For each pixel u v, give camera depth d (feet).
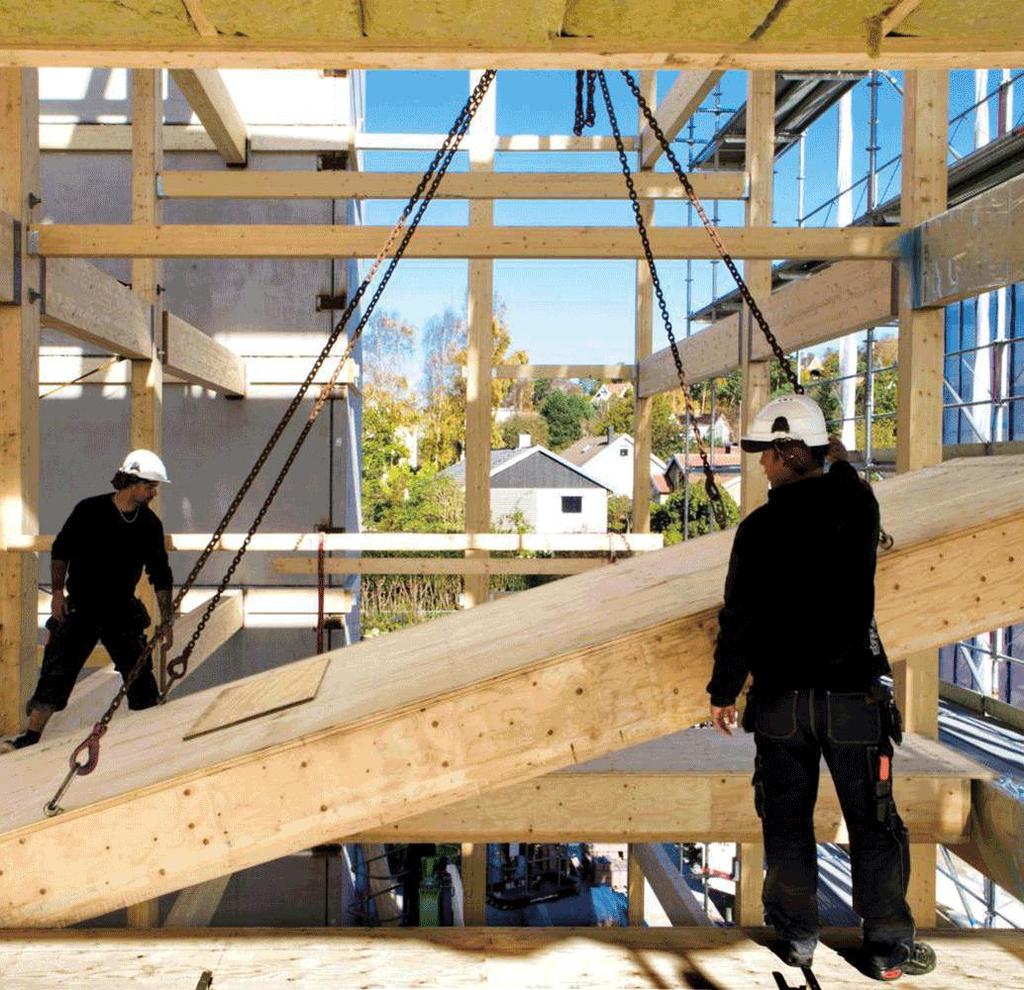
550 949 9.09
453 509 103.76
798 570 7.98
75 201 27.89
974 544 9.44
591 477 128.57
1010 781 14.43
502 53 6.93
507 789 14.30
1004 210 13.58
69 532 14.74
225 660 27.66
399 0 6.27
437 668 10.07
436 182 10.54
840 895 32.99
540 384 221.46
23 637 15.60
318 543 19.02
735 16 6.52
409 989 8.38
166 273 28.32
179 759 9.57
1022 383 31.71
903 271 16.21
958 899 31.71
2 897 8.93
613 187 25.05
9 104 15.05
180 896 19.10
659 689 9.06
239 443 28.37
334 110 28.22
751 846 18.56
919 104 16.10
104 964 8.68
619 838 14.25
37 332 15.60
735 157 45.70
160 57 6.95
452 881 30.86
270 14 6.46
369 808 8.95
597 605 11.18
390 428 118.62
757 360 22.90
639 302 33.45
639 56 7.00
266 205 28.07
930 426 16.06
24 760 11.72
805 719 7.93
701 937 9.32
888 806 7.98
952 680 36.58
